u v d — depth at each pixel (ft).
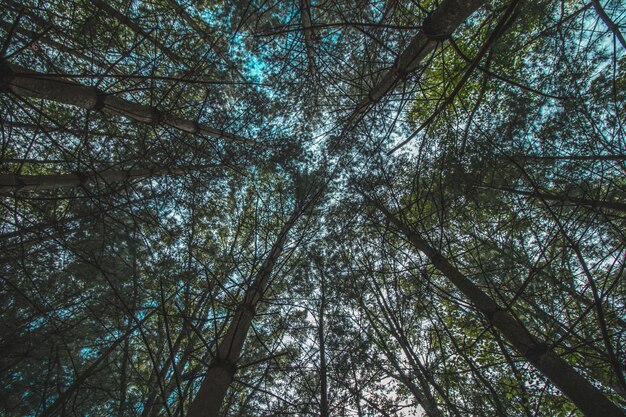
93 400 18.72
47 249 17.93
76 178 17.31
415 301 18.28
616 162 17.58
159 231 20.15
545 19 18.62
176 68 21.97
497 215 21.77
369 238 21.62
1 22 15.25
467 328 23.76
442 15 10.81
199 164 21.27
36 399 17.07
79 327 19.08
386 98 17.87
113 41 18.51
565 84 17.76
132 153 20.43
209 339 24.22
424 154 18.60
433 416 17.56
